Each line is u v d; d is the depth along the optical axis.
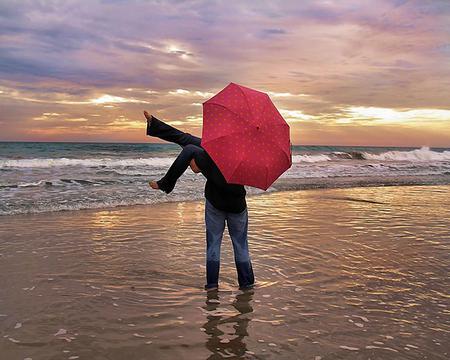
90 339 3.34
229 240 6.77
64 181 14.20
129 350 3.18
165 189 4.33
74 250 6.04
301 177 19.22
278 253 5.98
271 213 9.34
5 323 3.59
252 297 4.35
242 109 3.92
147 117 4.32
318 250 6.18
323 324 3.71
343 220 8.59
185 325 3.65
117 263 5.46
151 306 4.07
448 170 25.20
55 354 3.09
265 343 3.35
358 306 4.12
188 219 8.55
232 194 4.34
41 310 3.89
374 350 3.23
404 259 5.76
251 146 3.84
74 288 4.51
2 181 13.81
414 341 3.39
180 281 4.82
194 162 4.26
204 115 4.03
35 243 6.38
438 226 8.10
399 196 12.88
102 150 38.84
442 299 4.32
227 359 3.08
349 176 20.12
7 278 4.77
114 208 9.70
